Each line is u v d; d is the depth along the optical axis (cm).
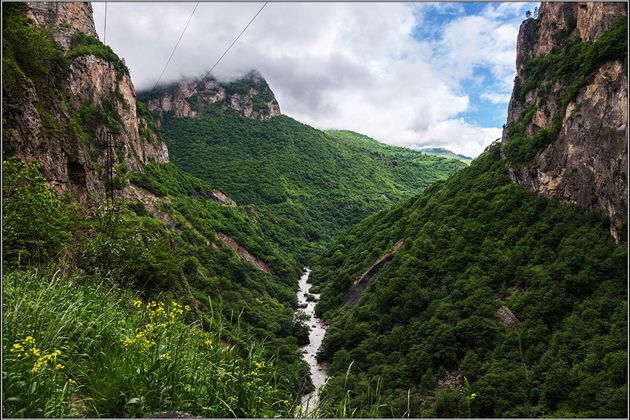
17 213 927
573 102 5341
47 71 2056
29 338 488
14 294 645
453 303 4694
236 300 5253
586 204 4788
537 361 3384
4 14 1767
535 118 6644
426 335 4272
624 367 2714
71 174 1992
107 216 1247
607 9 5488
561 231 4772
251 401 543
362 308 5506
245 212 11144
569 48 6400
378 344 4522
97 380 520
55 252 1006
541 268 4516
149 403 498
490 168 7612
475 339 3891
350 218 16025
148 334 624
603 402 2566
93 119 6662
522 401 2983
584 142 4934
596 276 3928
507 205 5966
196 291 4288
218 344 643
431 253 5884
